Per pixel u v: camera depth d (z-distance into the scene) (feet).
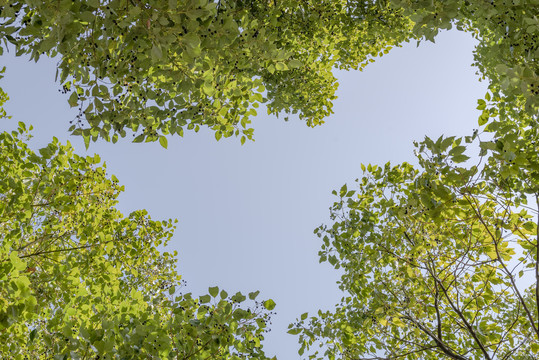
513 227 16.58
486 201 16.56
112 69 14.28
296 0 24.53
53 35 11.92
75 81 14.55
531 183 15.38
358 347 19.92
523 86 13.19
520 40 16.78
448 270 19.16
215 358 14.64
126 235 22.89
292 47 28.68
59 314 15.58
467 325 17.38
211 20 13.73
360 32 31.17
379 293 20.49
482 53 25.79
